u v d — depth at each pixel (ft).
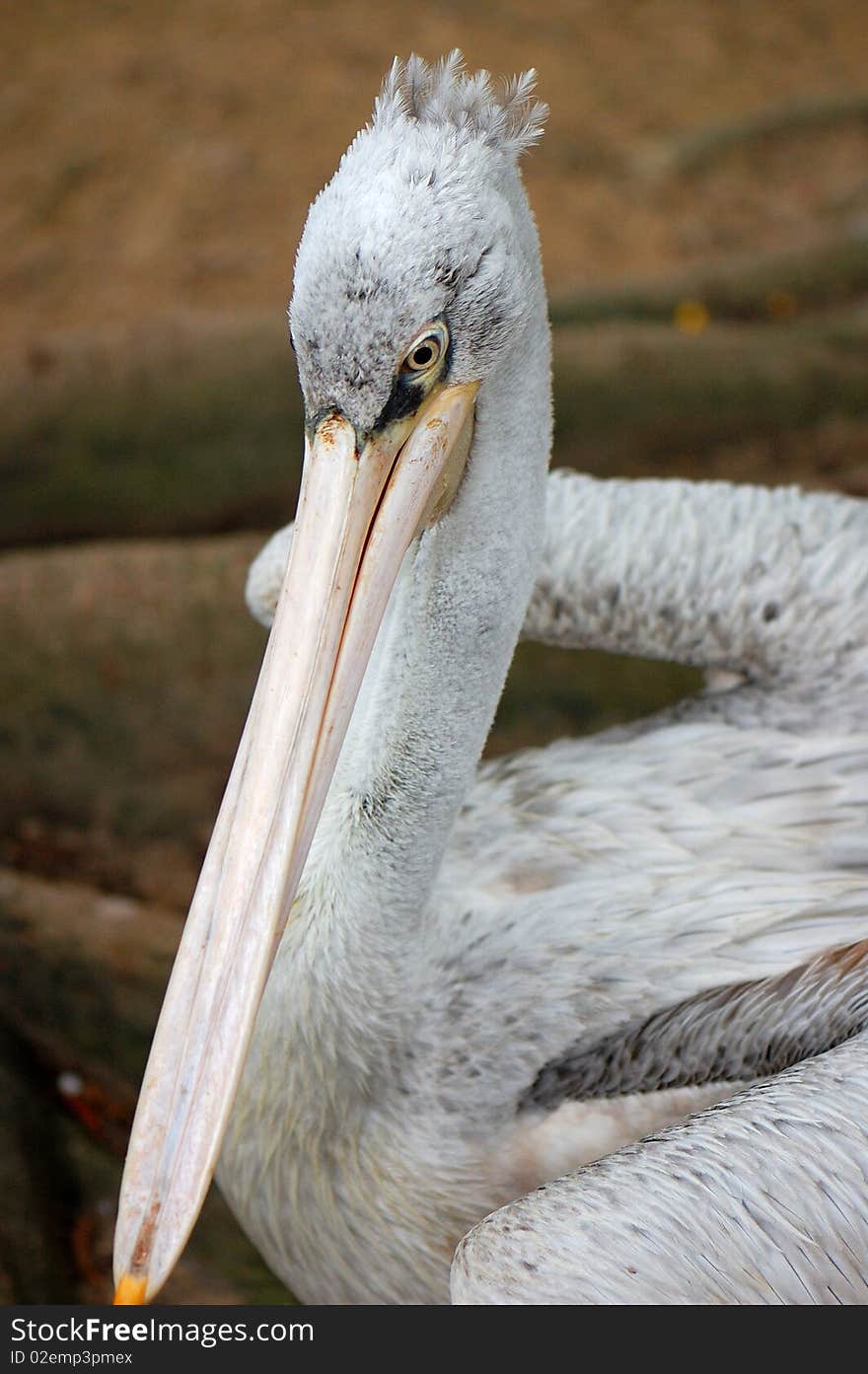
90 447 20.65
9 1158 12.34
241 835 7.21
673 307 24.27
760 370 22.08
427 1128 9.05
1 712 17.01
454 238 7.17
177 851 16.67
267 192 26.91
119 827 16.75
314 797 7.34
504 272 7.43
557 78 31.07
